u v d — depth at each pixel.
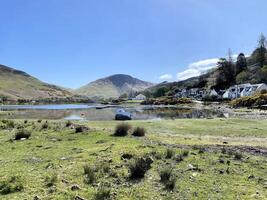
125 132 21.22
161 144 16.83
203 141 20.41
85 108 100.25
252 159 13.52
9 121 29.80
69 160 12.58
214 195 8.55
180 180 9.91
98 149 14.72
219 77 158.00
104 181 9.60
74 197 8.13
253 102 76.31
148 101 142.38
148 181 9.76
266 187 9.38
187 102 124.56
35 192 8.59
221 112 61.84
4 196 8.30
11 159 13.16
